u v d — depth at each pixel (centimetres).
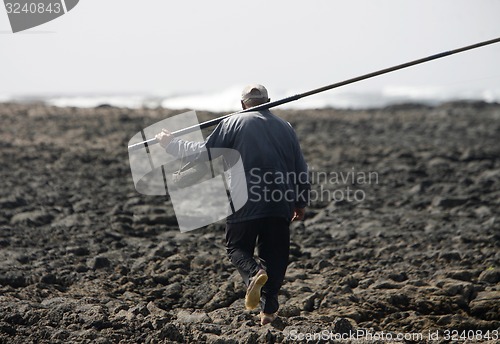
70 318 2023
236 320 2095
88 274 2525
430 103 8712
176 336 1902
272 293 1922
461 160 4738
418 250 2886
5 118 5919
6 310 2070
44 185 3762
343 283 2486
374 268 2680
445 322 2156
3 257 2642
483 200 3662
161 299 2362
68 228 3064
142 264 2652
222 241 2975
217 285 2464
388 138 5641
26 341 1866
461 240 2984
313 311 2266
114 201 3531
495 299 2278
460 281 2462
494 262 2689
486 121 6569
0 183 3738
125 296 2350
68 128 5522
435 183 4088
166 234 3058
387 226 3241
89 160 4397
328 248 2909
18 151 4562
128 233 3047
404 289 2398
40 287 2362
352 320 2178
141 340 1911
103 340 1856
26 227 3047
